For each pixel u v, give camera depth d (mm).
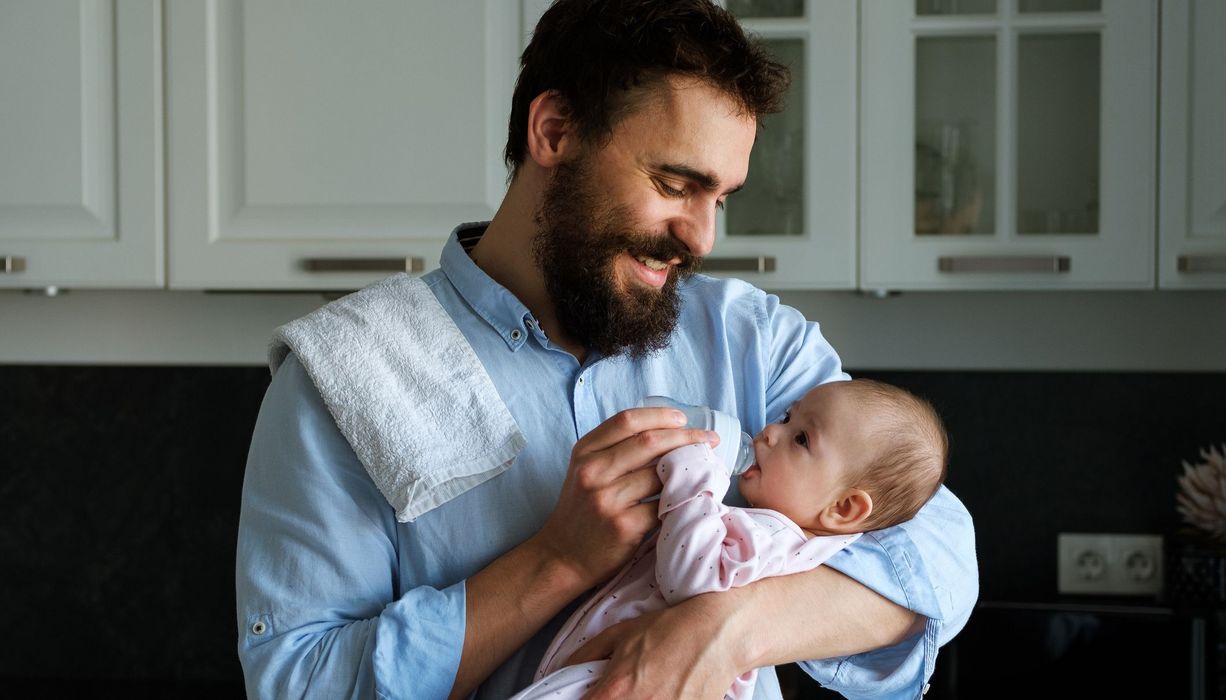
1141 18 1829
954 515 1163
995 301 2123
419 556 1061
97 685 2355
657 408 1035
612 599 1050
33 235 1950
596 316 1048
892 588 1063
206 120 1925
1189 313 2100
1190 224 1830
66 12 1927
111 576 2395
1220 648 2004
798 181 1893
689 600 1007
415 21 1892
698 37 1029
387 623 989
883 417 1153
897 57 1860
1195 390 2207
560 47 1083
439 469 1026
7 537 2402
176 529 2381
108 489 2389
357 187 1910
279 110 1914
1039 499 2240
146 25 1924
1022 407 2240
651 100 1018
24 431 2395
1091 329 2113
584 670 992
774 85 1063
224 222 1937
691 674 971
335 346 1060
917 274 1870
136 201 1936
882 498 1141
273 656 1001
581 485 1003
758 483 1156
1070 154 1866
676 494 1018
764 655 1001
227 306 2221
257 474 1065
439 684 986
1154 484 2221
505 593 1000
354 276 1917
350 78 1902
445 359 1070
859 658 1111
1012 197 1863
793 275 1883
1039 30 1850
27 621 2406
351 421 1032
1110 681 2045
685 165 1021
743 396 1184
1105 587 2219
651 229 1037
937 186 1874
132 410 2379
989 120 1869
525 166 1129
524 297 1129
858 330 2145
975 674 2084
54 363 2295
